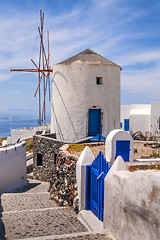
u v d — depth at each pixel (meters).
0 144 36.97
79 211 7.22
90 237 4.73
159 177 3.36
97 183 6.45
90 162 7.34
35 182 16.39
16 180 13.78
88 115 17.55
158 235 3.32
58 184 10.12
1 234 5.60
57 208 8.20
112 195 4.91
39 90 19.73
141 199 3.77
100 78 17.69
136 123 24.81
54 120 18.47
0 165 12.03
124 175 4.56
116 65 18.38
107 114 17.78
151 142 15.62
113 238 4.69
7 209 8.44
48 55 20.02
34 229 5.96
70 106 17.39
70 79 17.30
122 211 4.44
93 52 19.28
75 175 8.28
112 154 8.09
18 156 14.07
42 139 16.77
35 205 9.06
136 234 3.92
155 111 23.38
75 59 17.70
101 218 6.14
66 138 17.66
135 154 12.61
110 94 17.91
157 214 3.35
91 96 17.25
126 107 37.25
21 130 36.91
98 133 17.80
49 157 16.36
